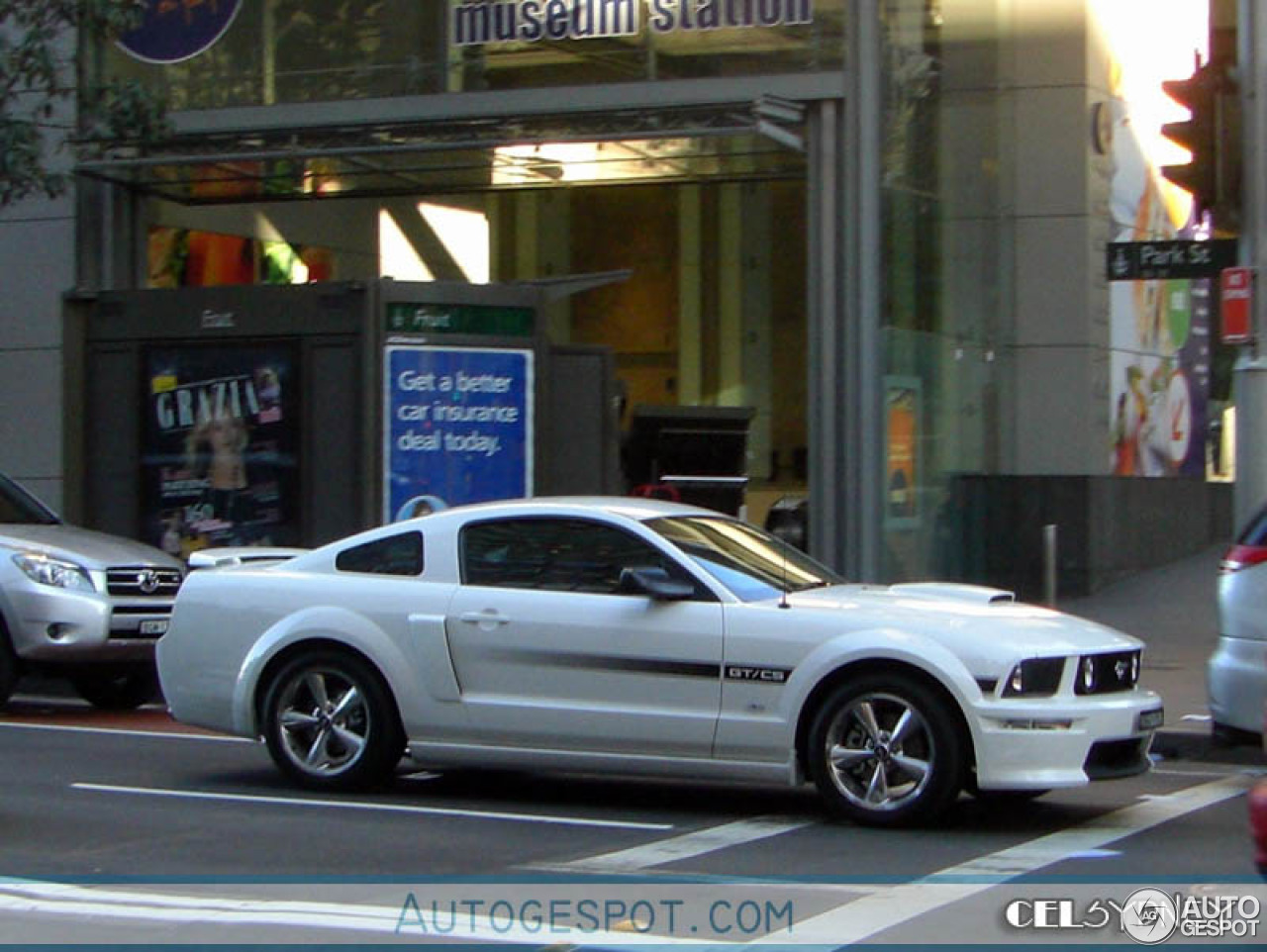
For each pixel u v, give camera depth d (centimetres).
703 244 3141
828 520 2158
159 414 2195
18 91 2253
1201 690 1775
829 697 1136
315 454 2123
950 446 2391
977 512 2478
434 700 1226
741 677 1148
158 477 2194
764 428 3098
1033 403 2578
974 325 2469
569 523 1231
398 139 2312
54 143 2400
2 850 1076
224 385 2166
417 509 2092
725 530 1270
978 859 1045
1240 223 1611
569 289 2209
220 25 2373
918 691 1111
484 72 2275
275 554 1419
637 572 1176
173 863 1038
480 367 2131
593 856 1055
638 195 3150
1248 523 1388
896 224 2212
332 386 2114
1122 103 2688
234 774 1370
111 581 1714
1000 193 2559
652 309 3172
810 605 1161
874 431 2144
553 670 1196
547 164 2411
